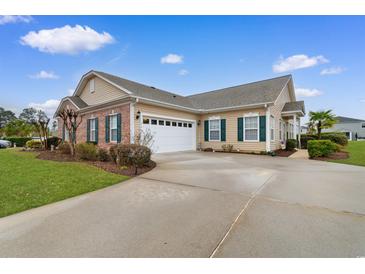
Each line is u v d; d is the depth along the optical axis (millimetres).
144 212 3398
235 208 3525
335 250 2277
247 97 14422
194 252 2273
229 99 15406
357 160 9094
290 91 17047
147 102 11922
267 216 3172
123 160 7309
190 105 16219
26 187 4770
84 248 2373
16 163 7832
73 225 2947
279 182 5258
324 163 8555
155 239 2535
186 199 4031
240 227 2818
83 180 5453
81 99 15945
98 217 3217
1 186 4809
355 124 40344
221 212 3359
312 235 2584
